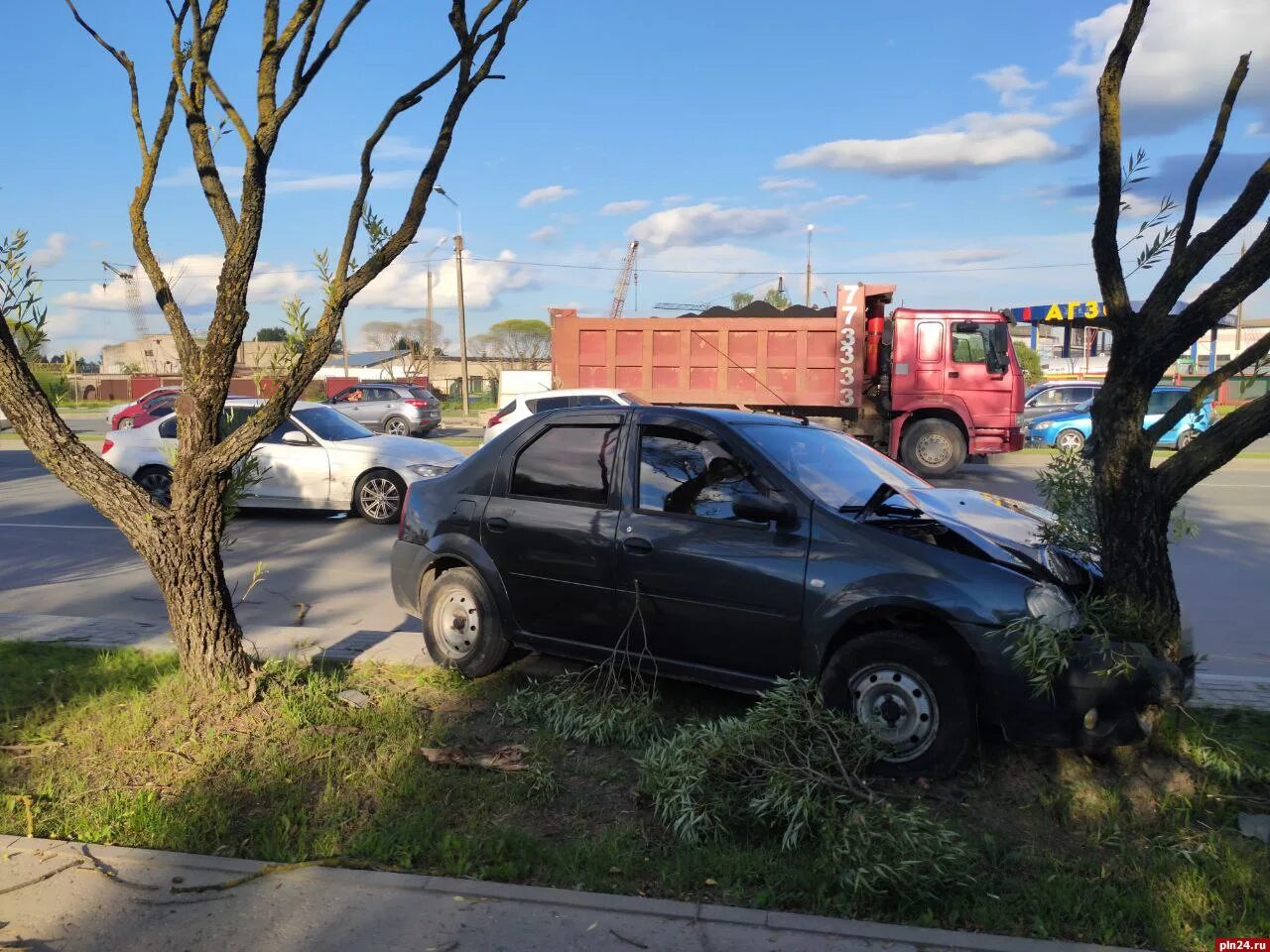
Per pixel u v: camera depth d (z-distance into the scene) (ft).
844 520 14.02
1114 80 12.69
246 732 14.75
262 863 11.07
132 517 14.94
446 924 9.84
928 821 10.93
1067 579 13.66
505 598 17.30
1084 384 84.43
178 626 15.52
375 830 11.76
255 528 38.73
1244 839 11.66
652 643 15.61
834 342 51.42
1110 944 9.53
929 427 52.49
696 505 15.38
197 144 14.85
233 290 14.10
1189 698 14.32
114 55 14.94
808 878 10.67
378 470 39.17
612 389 50.44
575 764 14.12
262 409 14.62
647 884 10.74
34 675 17.94
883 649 13.37
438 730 15.07
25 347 14.47
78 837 11.84
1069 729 12.64
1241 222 12.30
